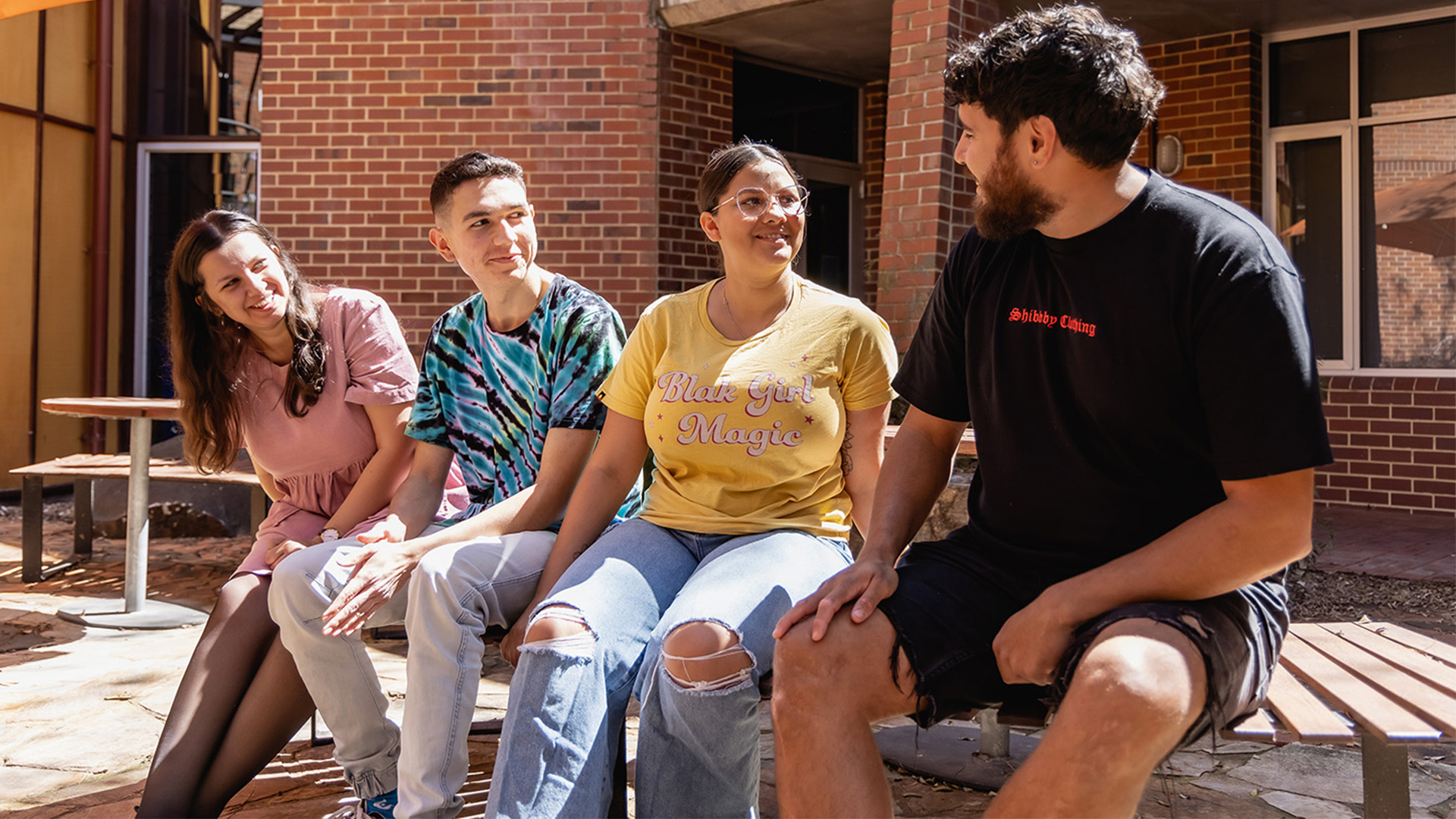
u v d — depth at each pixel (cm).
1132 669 160
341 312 295
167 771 242
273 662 251
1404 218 743
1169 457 188
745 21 735
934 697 189
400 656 423
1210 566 172
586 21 747
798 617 191
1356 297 761
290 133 770
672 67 752
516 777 207
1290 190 781
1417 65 732
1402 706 187
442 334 287
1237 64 769
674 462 250
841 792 179
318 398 288
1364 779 207
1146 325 181
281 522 294
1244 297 171
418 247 761
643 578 231
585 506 255
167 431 971
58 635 463
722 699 206
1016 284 200
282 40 770
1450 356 733
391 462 292
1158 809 277
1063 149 180
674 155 754
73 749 325
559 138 749
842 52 809
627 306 743
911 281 608
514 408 281
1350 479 755
